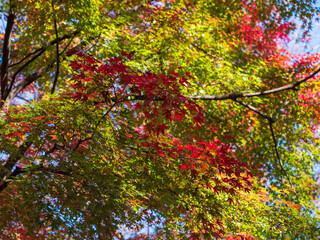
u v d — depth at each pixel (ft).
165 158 14.74
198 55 25.17
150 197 15.55
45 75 25.21
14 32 29.96
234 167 14.84
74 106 13.74
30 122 13.78
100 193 13.24
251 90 28.78
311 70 32.22
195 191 15.42
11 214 15.29
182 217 16.89
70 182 12.81
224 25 27.63
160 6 26.22
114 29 22.13
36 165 13.33
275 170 32.65
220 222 16.46
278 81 31.65
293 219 18.25
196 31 25.09
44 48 22.40
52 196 12.78
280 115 33.24
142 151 14.85
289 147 34.42
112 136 14.26
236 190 16.98
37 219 12.94
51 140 14.17
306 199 30.35
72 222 13.46
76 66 12.85
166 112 12.85
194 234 16.22
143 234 27.25
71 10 19.13
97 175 14.15
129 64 21.16
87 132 14.35
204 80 27.25
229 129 31.14
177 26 24.56
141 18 26.73
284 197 26.22
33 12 20.63
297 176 33.01
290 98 33.27
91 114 13.61
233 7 29.78
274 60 34.99
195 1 26.14
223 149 14.34
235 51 31.48
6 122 13.93
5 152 14.20
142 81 12.21
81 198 12.43
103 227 13.44
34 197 12.01
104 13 22.79
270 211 18.20
